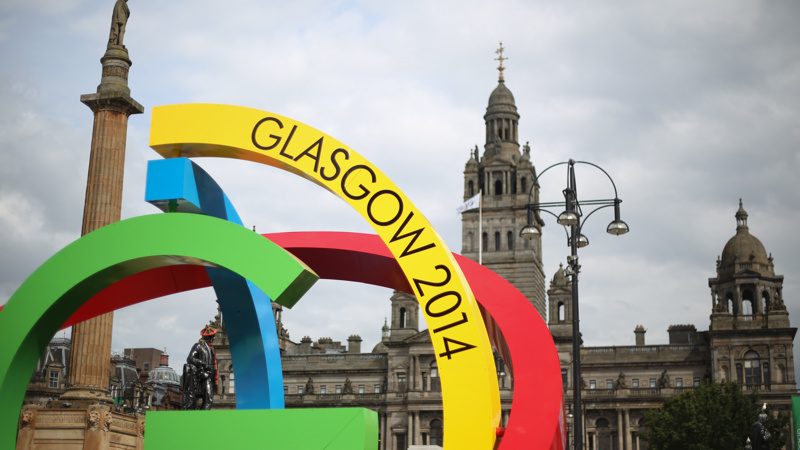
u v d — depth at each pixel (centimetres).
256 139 1928
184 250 1867
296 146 1908
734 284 11688
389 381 11869
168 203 2012
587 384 11569
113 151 5056
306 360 12538
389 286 2377
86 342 4922
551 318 11925
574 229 3391
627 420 11119
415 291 1791
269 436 1691
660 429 9162
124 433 5069
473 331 1753
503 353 2411
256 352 2288
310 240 2284
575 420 3275
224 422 1709
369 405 11856
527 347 2055
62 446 4656
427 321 1773
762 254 11788
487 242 12319
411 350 11725
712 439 8888
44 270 1950
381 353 12319
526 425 1955
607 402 11219
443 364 1748
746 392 10812
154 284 2356
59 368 11612
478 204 9162
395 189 1845
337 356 12462
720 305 11269
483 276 2197
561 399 1988
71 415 4694
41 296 1941
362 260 2278
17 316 1945
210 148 1983
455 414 1723
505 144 13112
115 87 5097
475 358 1741
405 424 11644
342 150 1889
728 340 11050
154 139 1972
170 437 1716
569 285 11969
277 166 1969
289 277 1805
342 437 1670
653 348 11550
